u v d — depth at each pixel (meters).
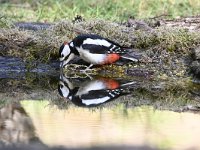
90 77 14.73
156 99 12.56
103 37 14.86
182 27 15.20
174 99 12.52
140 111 11.47
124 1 18.23
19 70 14.91
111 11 17.86
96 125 10.33
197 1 18.09
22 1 18.83
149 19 16.25
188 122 10.59
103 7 18.06
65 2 18.41
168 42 14.76
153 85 13.87
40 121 10.65
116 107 11.85
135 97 12.75
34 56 15.01
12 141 9.41
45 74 14.91
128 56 14.65
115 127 10.16
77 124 10.44
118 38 15.12
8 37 15.18
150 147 9.03
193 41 14.72
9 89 13.41
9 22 15.83
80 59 14.98
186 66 14.38
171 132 9.88
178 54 14.64
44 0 18.41
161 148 9.00
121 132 9.83
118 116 11.09
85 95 12.91
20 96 12.77
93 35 14.72
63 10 18.11
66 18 16.86
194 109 11.69
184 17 15.97
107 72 14.77
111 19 17.12
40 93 13.08
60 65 14.79
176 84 13.88
